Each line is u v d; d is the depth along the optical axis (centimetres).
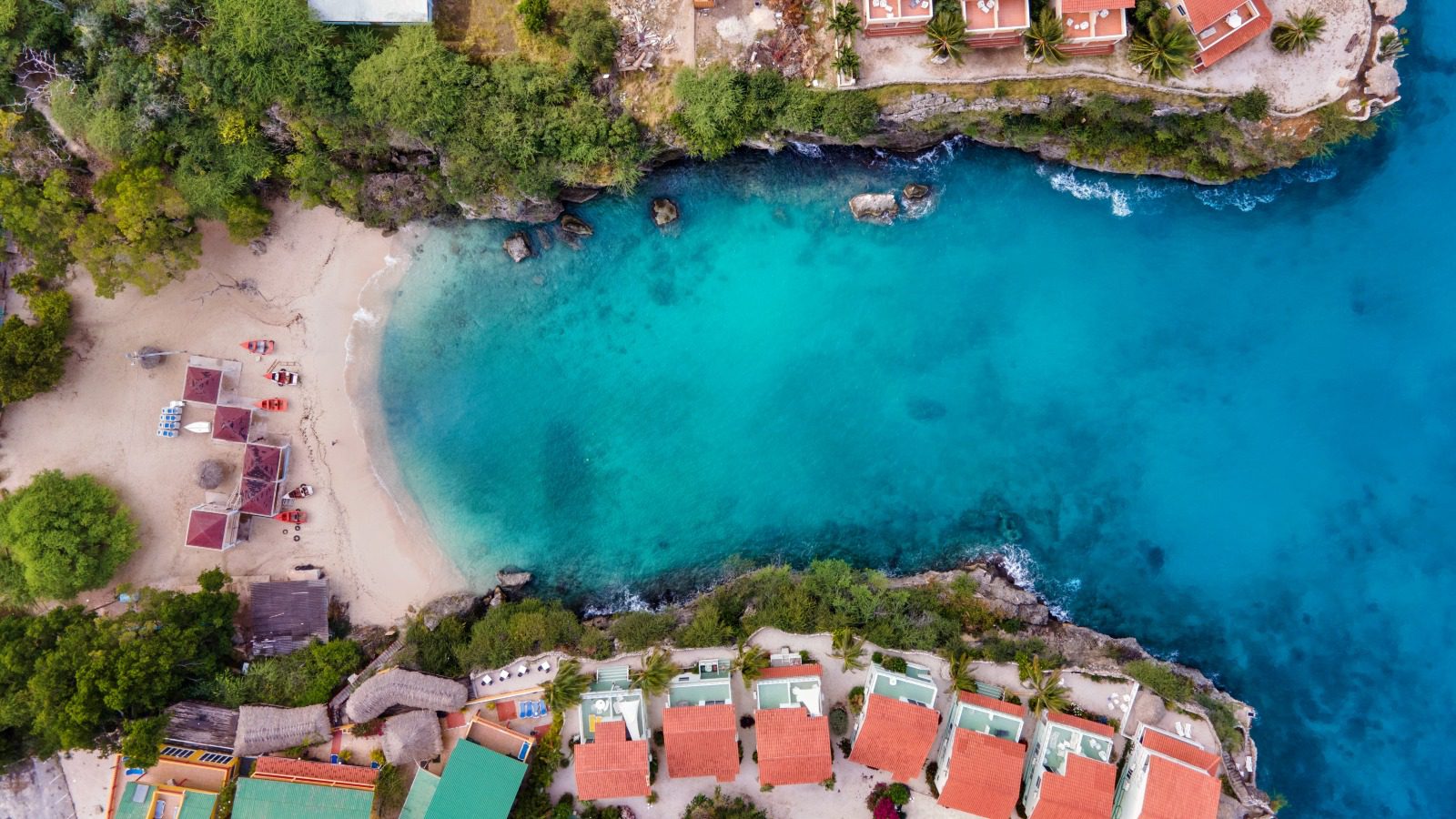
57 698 4122
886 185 4766
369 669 4572
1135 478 4762
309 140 4478
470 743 4222
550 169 4459
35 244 4503
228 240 4869
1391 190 4572
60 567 4472
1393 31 4144
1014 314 4781
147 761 4097
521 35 4444
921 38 4241
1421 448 4612
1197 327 4716
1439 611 4606
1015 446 4812
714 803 4366
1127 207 4706
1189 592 4744
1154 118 4341
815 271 4850
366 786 4325
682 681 4300
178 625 4425
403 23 4328
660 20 4375
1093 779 4025
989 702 4200
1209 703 4412
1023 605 4722
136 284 4569
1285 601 4700
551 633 4528
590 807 4391
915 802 4372
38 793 4534
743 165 4781
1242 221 4656
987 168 4731
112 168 4562
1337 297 4638
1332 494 4672
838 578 4600
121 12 4244
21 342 4503
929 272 4806
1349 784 4634
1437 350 4594
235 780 4356
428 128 4325
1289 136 4256
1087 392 4769
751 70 4338
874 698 4112
